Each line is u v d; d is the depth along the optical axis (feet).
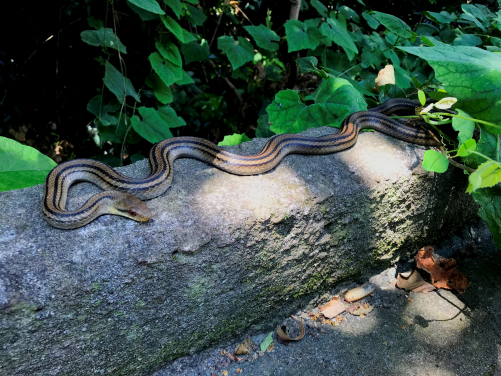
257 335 1.92
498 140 1.77
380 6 4.09
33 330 1.32
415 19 4.19
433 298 2.13
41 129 3.15
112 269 1.39
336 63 3.33
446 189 2.24
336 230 1.89
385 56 2.96
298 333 1.94
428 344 1.90
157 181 1.63
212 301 1.66
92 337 1.45
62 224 1.40
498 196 1.83
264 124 2.65
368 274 2.20
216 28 3.59
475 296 2.13
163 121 2.63
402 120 2.40
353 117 2.19
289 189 1.76
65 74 3.12
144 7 1.99
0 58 2.85
